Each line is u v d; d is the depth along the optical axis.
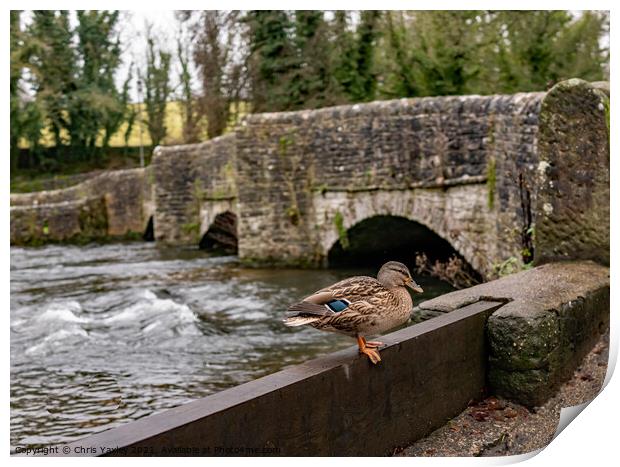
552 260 6.77
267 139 17.75
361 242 17.05
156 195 25.84
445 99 13.14
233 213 22.36
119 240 30.38
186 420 2.75
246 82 24.48
